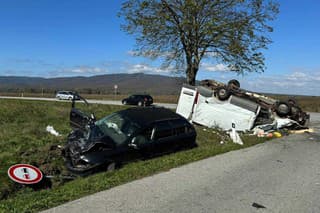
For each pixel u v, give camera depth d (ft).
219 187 19.81
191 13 59.62
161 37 63.31
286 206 16.75
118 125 28.76
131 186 19.76
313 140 42.14
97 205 16.51
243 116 48.24
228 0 61.05
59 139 35.22
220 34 60.80
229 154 30.71
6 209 16.07
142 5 60.90
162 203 16.92
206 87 53.21
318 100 177.37
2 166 25.49
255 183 20.80
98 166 24.56
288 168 25.21
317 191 19.33
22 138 34.73
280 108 51.03
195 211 15.89
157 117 30.58
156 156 29.01
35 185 22.68
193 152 30.37
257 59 64.03
